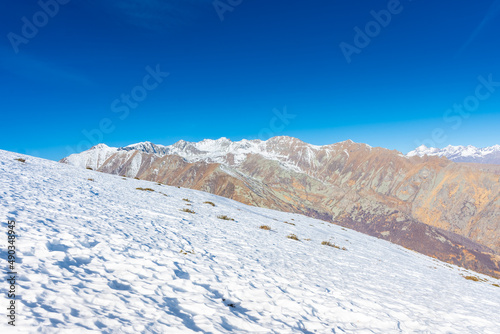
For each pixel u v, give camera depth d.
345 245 29.94
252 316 7.96
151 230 15.12
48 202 15.36
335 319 8.94
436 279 22.06
